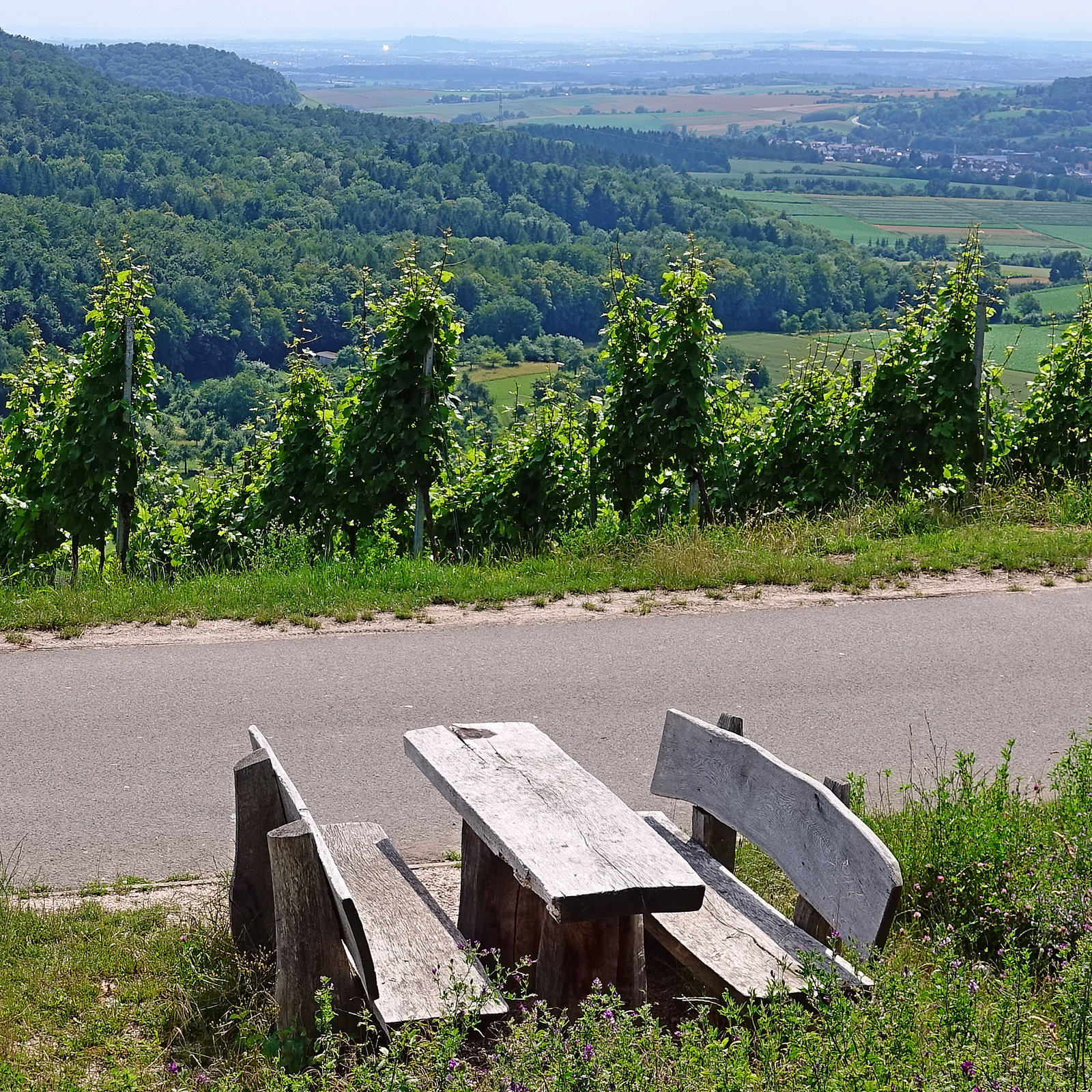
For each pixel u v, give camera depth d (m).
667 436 12.95
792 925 4.14
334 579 9.90
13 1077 3.63
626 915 3.52
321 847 3.79
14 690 7.49
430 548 12.87
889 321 13.42
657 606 9.46
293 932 3.79
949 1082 3.09
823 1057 3.14
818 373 13.63
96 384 11.89
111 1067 3.74
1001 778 5.48
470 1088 3.26
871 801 6.03
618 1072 3.15
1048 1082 3.19
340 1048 3.74
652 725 7.08
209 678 7.76
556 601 9.59
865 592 9.81
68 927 4.69
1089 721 6.96
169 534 13.13
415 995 3.71
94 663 8.02
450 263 12.30
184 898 5.00
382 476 12.27
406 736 4.75
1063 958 4.13
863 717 7.27
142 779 6.23
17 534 12.12
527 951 4.34
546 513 13.46
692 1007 3.85
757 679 7.88
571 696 7.52
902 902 4.84
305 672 7.89
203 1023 4.02
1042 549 10.63
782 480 13.59
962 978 3.53
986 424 12.94
